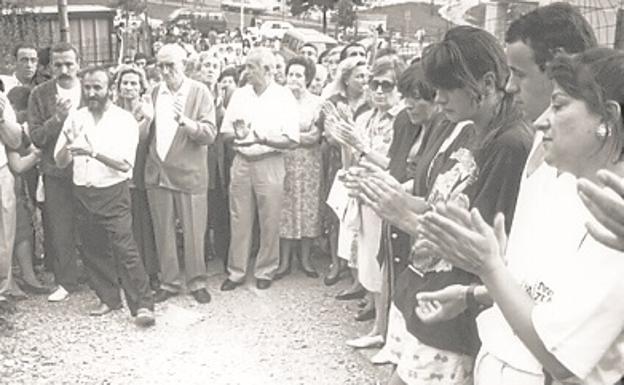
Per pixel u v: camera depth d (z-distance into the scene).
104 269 5.76
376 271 5.05
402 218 2.85
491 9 6.73
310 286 6.52
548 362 1.77
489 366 2.20
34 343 5.25
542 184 2.06
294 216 6.68
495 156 2.65
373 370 4.80
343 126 4.60
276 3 42.62
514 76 2.40
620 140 1.74
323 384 4.61
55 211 6.12
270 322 5.66
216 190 6.88
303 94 6.79
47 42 17.61
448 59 2.66
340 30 25.56
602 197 1.54
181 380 4.68
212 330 5.52
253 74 6.32
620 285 1.66
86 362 4.95
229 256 6.51
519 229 2.09
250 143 6.27
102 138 5.50
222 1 42.38
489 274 1.79
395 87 5.30
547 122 1.85
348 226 5.13
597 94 1.70
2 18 16.03
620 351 1.76
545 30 2.30
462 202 2.70
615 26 4.81
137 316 5.56
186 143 6.00
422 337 2.88
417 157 3.96
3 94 5.79
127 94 6.11
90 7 23.12
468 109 2.72
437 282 2.86
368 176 2.99
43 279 6.68
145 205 6.29
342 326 5.57
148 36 24.72
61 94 6.15
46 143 5.98
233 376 4.73
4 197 5.84
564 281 1.78
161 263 6.20
